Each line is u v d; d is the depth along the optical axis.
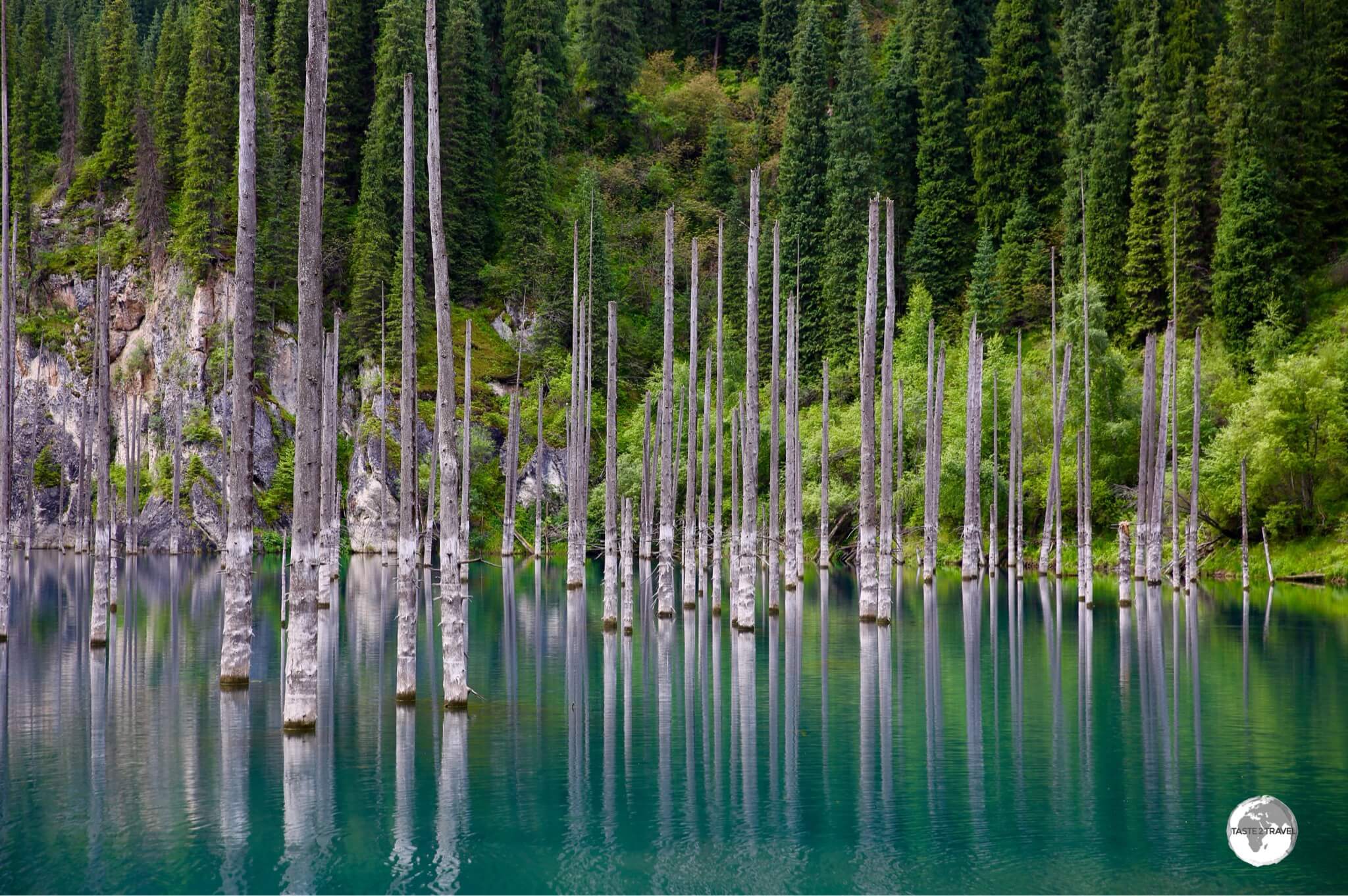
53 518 97.62
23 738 20.55
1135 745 20.25
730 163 124.44
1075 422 68.25
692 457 51.16
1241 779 17.73
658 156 130.75
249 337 23.80
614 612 37.41
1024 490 69.50
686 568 45.41
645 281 109.88
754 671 28.86
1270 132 76.81
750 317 34.81
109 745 19.95
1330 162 78.31
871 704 24.31
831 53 132.12
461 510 65.00
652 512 71.88
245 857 14.02
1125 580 44.56
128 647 33.53
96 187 109.75
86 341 101.44
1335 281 75.56
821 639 35.50
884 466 39.16
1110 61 95.69
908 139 109.19
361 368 92.94
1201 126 79.25
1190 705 24.08
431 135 22.53
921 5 114.12
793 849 14.40
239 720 22.22
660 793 17.08
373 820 15.54
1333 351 61.69
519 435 86.06
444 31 104.12
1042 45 101.62
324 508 47.09
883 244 94.69
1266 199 73.44
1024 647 33.47
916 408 76.19
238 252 23.08
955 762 19.03
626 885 13.15
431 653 32.66
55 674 28.11
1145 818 15.72
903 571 70.12
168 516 88.94
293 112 102.56
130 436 91.44
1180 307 78.62
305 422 21.12
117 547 89.06
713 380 80.75
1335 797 16.64
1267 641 34.25
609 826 15.38
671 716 23.00
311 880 13.16
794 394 52.38
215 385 92.50
